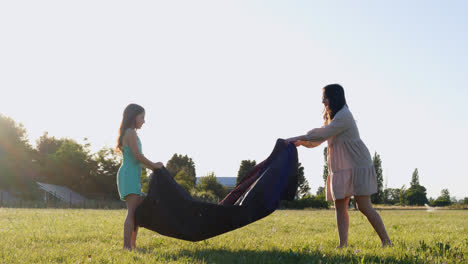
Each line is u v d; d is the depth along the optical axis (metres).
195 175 82.56
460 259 4.07
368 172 4.85
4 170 52.00
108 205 37.94
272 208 4.55
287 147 4.88
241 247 5.09
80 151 60.97
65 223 9.24
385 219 13.59
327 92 5.10
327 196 5.20
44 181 58.53
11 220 10.30
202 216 4.59
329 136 4.83
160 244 5.48
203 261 3.84
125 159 4.94
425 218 14.95
